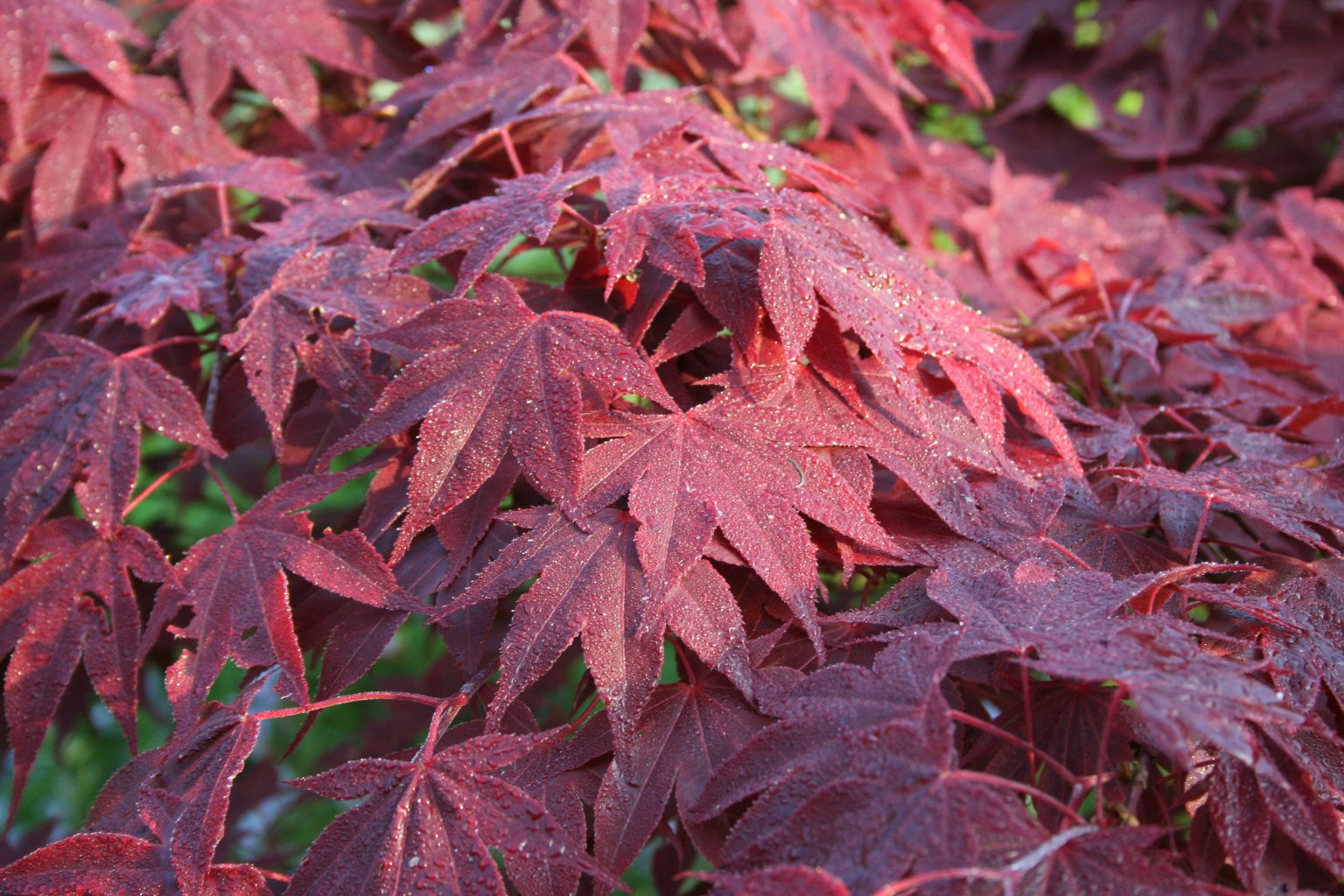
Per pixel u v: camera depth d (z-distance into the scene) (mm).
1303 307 617
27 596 441
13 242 580
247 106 696
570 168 496
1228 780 374
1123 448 460
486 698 421
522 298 453
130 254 532
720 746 391
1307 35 773
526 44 554
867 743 355
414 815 376
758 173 463
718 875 341
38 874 384
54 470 450
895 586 414
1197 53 764
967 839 337
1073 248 649
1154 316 537
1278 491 431
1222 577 445
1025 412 434
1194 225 698
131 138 561
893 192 635
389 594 414
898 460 419
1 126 551
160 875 389
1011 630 374
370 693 408
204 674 417
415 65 607
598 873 366
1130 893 340
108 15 560
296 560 423
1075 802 354
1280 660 396
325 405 482
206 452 462
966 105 817
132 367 460
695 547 392
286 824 780
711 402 420
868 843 343
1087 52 836
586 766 401
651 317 427
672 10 561
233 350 449
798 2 598
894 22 635
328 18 589
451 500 405
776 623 422
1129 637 364
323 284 463
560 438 403
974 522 419
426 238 439
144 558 441
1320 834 366
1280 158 808
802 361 431
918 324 427
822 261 421
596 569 395
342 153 587
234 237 512
